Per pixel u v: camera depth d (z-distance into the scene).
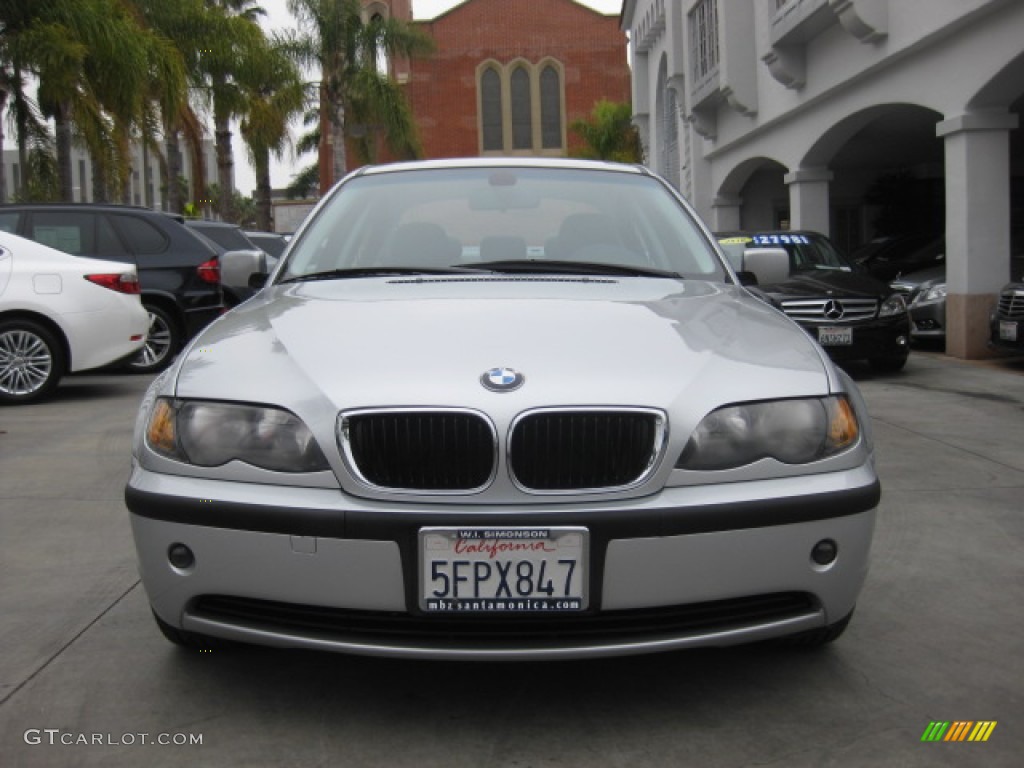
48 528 4.53
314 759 2.46
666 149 29.44
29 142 17.67
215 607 2.60
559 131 54.59
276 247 14.95
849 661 3.03
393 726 2.62
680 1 24.02
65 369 8.12
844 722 2.64
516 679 2.89
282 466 2.49
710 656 3.05
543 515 2.40
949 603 3.55
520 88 54.50
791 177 16.27
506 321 2.83
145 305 10.00
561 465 2.46
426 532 2.40
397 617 2.46
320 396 2.52
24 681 2.91
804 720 2.65
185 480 2.56
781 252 4.09
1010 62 9.82
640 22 32.28
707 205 23.09
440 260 3.72
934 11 10.77
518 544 2.40
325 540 2.43
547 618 2.44
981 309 10.95
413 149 32.12
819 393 2.65
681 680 2.89
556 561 2.40
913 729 2.60
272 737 2.57
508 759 2.46
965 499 5.00
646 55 33.53
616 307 3.02
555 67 54.31
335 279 3.57
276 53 27.97
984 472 5.58
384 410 2.46
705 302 3.19
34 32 15.74
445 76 54.25
